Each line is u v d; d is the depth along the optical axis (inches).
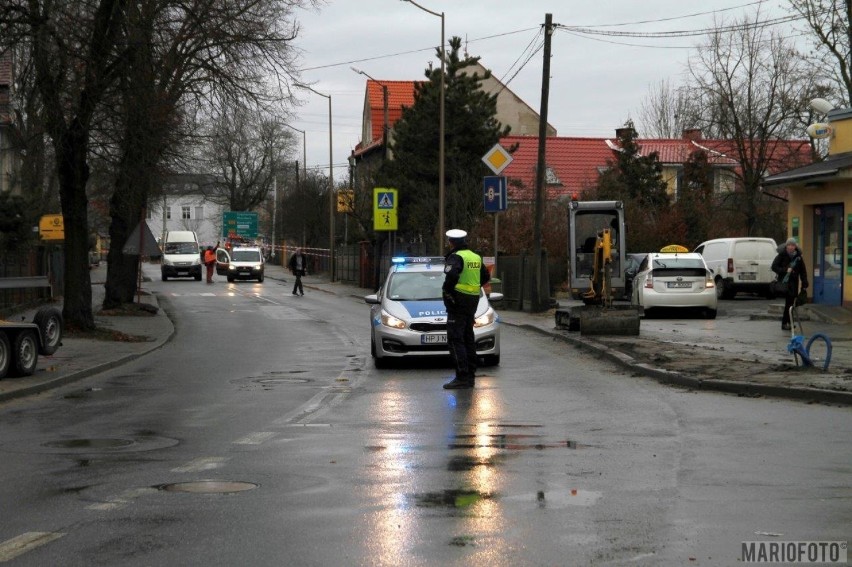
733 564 229.0
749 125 1988.2
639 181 1889.8
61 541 252.2
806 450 369.7
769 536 251.1
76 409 522.3
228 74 981.8
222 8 959.6
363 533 256.2
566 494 299.3
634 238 1705.2
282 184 3794.3
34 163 1262.3
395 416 474.9
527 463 349.4
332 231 2517.2
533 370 673.0
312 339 997.8
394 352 700.7
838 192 1026.7
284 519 271.9
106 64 882.1
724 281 1524.4
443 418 465.7
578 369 676.1
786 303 922.1
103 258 4360.2
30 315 1240.2
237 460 363.6
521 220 1660.9
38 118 896.3
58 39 828.6
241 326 1190.3
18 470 348.2
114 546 247.0
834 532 254.7
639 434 412.5
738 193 2017.7
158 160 1016.2
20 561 235.0
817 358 667.4
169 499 298.4
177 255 2672.2
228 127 1043.3
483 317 701.9
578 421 451.2
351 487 312.3
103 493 308.3
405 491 305.3
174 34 944.3
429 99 1801.2
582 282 1170.0
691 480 318.0
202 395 576.1
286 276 2901.1
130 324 1160.2
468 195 1718.8
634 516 271.7
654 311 1174.3
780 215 2032.5
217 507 287.1
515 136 2475.4
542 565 227.9
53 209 1631.4
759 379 553.9
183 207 5201.8
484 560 231.8
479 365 705.6
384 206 1715.1
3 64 935.0
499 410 490.3
